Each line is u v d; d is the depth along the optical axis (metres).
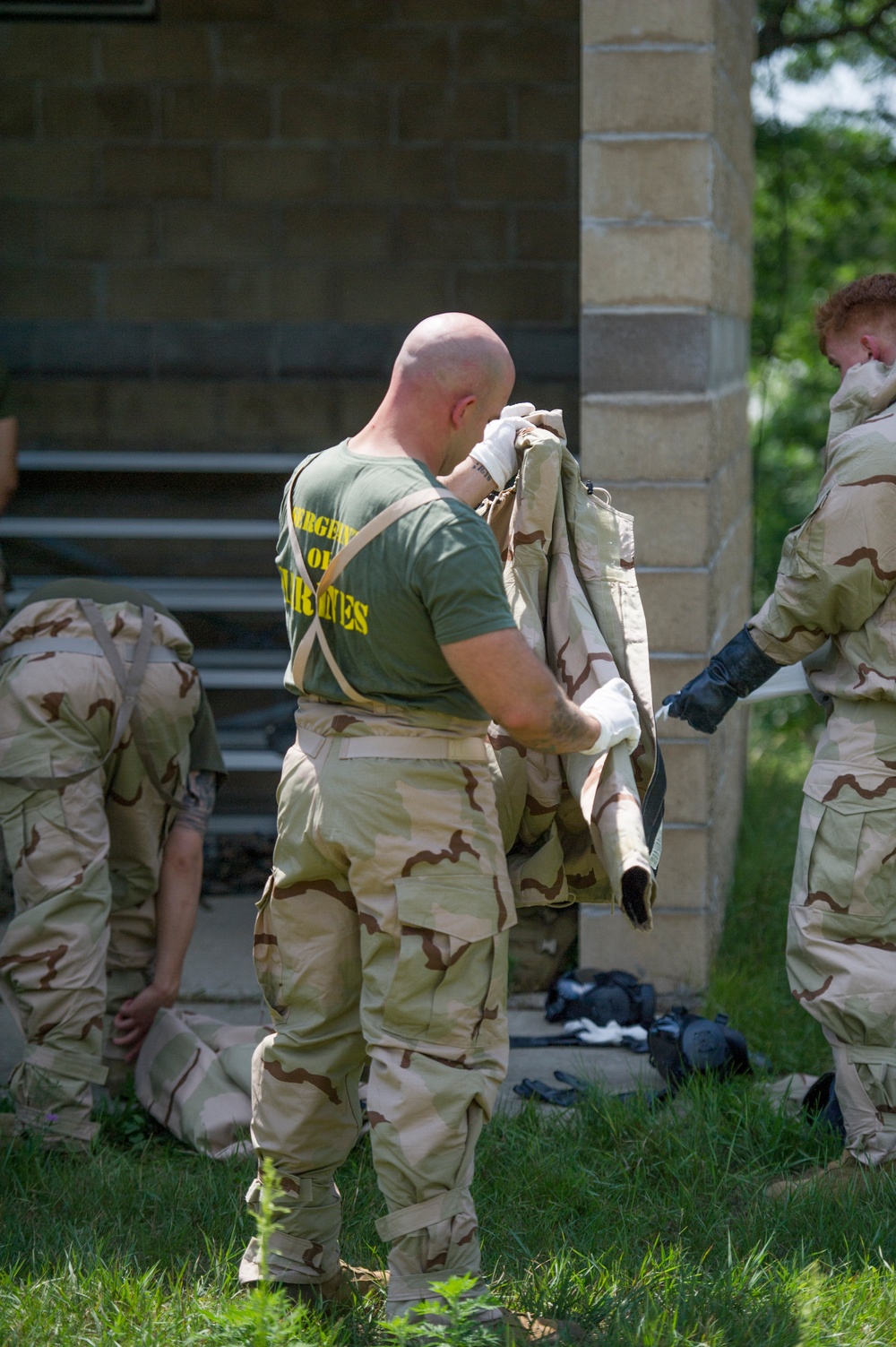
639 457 15.44
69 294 22.98
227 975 16.77
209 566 23.28
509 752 9.62
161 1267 10.16
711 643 16.12
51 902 12.08
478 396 8.89
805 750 30.84
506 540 10.12
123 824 13.15
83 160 22.75
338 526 8.74
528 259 22.56
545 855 9.83
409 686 8.67
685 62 14.95
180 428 23.19
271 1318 8.28
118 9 22.41
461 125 22.41
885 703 11.64
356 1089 9.53
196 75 22.56
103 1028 13.05
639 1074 14.03
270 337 23.00
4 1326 9.16
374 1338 9.00
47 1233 10.48
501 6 22.14
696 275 15.16
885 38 34.16
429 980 8.58
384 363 22.98
